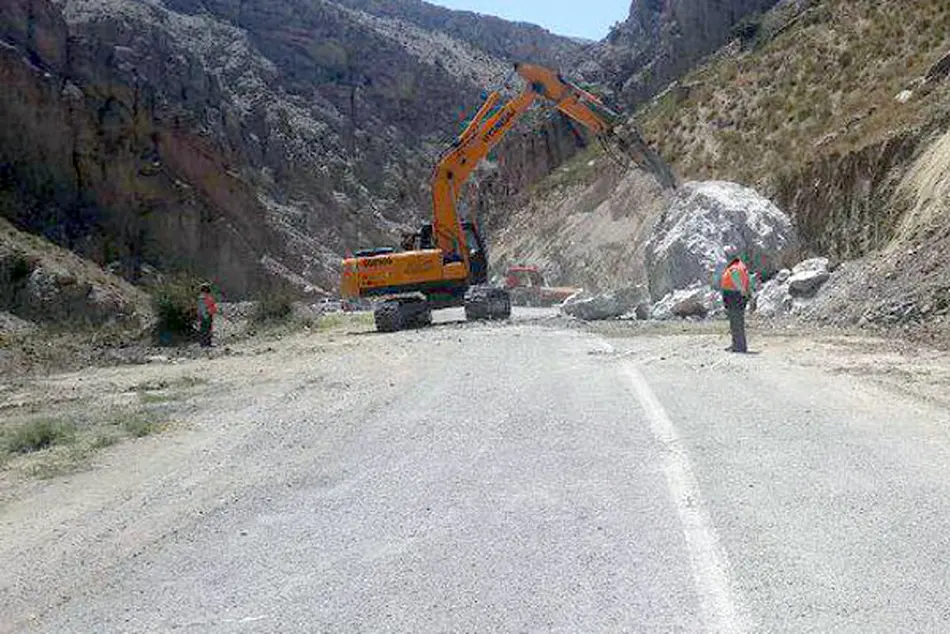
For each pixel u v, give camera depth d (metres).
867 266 23.30
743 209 29.41
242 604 5.77
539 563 6.12
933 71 31.69
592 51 113.44
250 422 12.52
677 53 79.44
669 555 6.13
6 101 61.88
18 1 65.44
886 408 10.73
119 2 85.00
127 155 67.62
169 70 84.56
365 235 101.56
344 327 34.38
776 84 47.31
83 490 9.34
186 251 69.12
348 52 123.88
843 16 47.69
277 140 99.56
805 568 5.79
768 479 7.80
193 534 7.27
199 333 30.80
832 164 30.00
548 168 78.00
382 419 11.69
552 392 12.96
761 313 25.25
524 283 51.25
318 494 8.22
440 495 7.89
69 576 6.58
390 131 121.38
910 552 5.98
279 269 76.31
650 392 12.41
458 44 165.88
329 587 5.95
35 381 21.92
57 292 50.19
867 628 4.96
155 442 11.77
